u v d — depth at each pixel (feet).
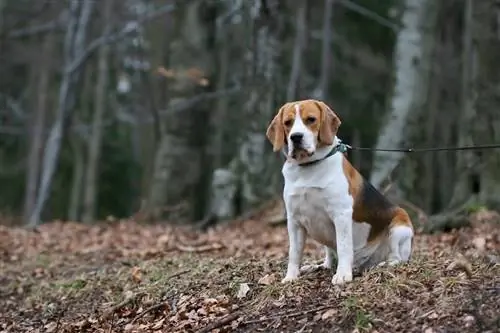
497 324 20.39
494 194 43.98
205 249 37.78
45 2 79.77
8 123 117.60
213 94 60.54
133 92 109.29
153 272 31.63
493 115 45.29
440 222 41.34
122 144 120.26
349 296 23.22
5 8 100.48
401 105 52.60
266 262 29.45
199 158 63.16
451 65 86.99
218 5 64.44
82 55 64.34
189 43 62.44
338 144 25.25
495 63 45.80
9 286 35.99
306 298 24.17
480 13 46.37
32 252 43.52
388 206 26.40
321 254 33.35
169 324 25.39
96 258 39.70
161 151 63.16
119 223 59.52
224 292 26.66
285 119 24.49
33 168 100.32
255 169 55.52
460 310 21.31
